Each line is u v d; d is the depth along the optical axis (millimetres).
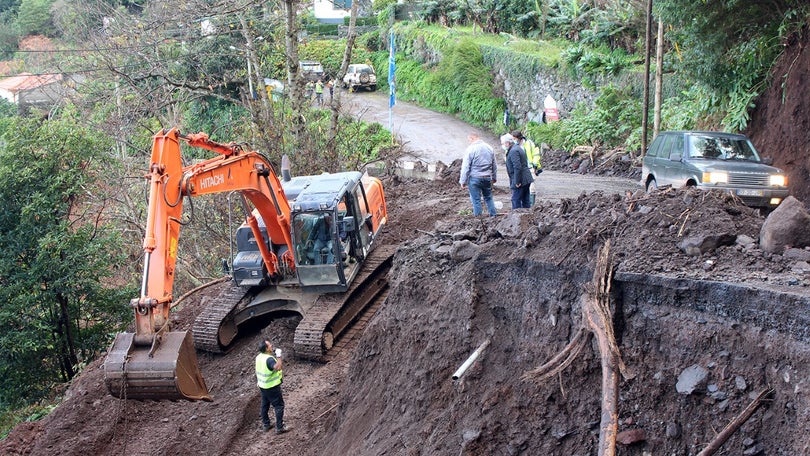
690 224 7090
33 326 19016
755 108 17656
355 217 13617
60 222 19781
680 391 6086
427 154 31062
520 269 7766
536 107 33812
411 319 9133
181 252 21328
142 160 23297
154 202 9211
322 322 12539
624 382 6473
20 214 19500
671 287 6363
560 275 7281
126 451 11453
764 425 5637
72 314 20281
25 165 19516
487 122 36750
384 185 23422
